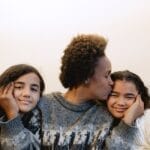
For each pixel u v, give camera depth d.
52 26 1.81
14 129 0.94
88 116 1.03
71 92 1.04
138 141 1.02
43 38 1.81
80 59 0.99
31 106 1.00
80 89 1.02
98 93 1.02
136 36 1.76
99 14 1.79
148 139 1.32
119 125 1.00
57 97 1.05
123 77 1.03
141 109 1.02
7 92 0.97
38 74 1.02
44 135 1.00
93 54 0.99
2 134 0.95
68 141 0.99
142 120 1.07
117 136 0.99
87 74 1.00
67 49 1.03
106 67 1.01
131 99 1.03
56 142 0.99
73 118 1.02
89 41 1.01
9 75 0.98
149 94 1.07
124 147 0.98
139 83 1.04
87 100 1.04
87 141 1.00
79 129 1.01
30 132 0.98
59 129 1.01
